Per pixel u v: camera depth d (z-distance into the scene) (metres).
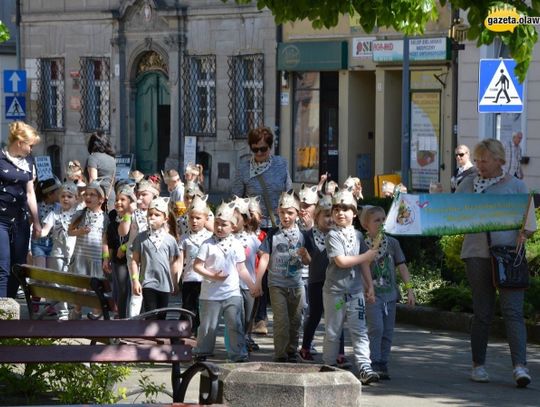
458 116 30.70
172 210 15.37
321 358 13.24
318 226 12.95
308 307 13.19
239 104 38.53
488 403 10.84
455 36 30.33
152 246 13.49
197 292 13.89
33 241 16.59
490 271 11.71
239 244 12.40
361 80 34.81
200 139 39.62
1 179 12.97
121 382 10.40
